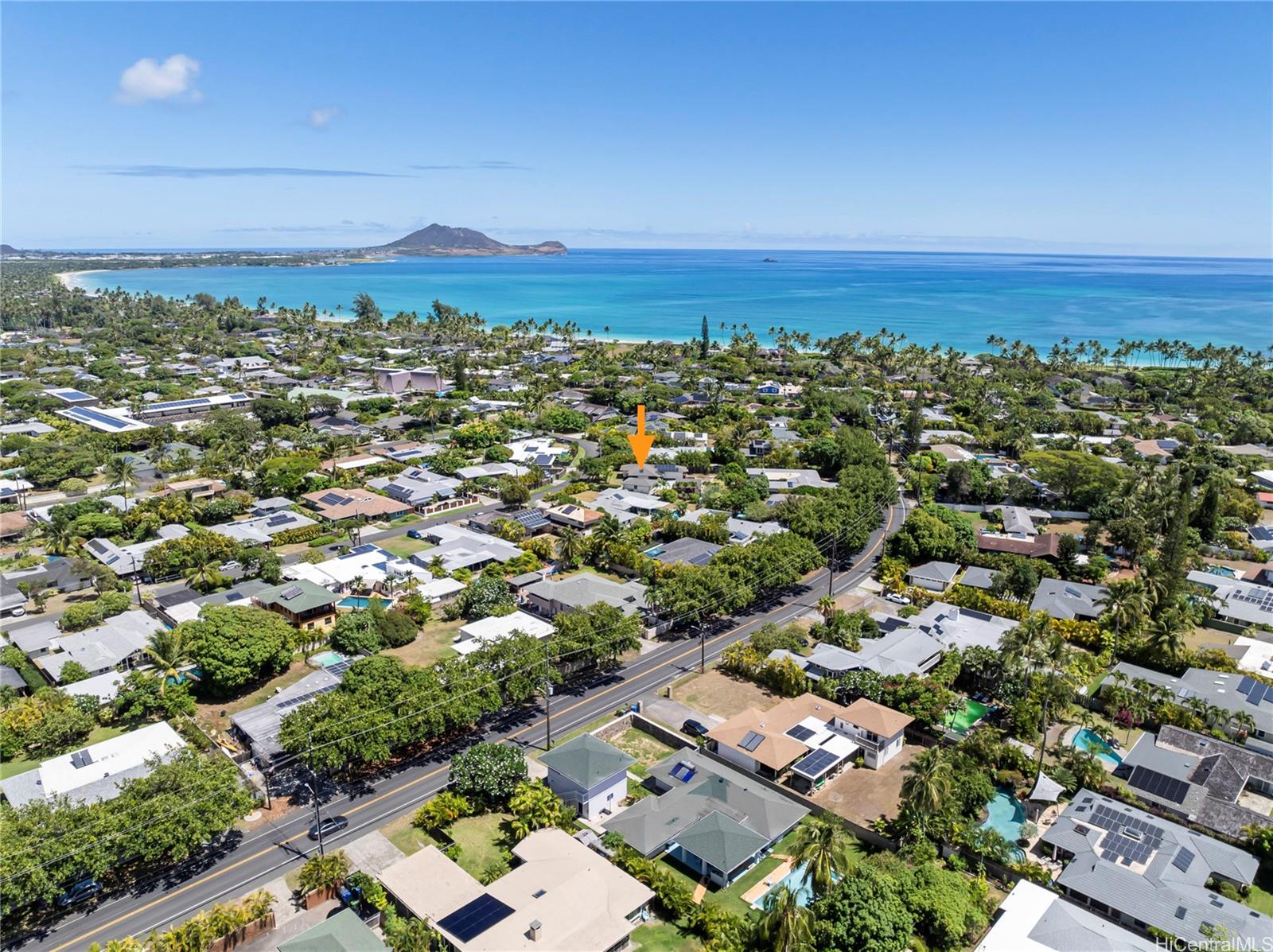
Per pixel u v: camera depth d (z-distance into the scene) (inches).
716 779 3090.6
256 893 2551.7
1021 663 3607.3
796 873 2748.5
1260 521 6358.3
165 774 2787.9
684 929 2512.3
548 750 3459.6
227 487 7062.0
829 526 5462.6
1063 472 6845.5
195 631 3860.7
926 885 2524.6
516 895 2476.6
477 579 4985.2
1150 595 4291.3
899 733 3464.6
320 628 4530.0
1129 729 3614.7
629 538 5639.8
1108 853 2709.2
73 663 3939.5
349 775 3351.4
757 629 4653.1
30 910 2571.4
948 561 5570.9
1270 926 2386.8
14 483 6752.0
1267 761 3203.7
